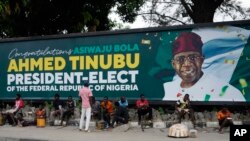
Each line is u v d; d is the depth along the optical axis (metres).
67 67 19.92
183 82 17.34
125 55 18.58
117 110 16.73
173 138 14.00
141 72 18.20
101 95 19.05
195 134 14.21
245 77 16.20
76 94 19.61
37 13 28.86
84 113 16.30
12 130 16.75
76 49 19.73
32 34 29.80
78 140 13.62
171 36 17.72
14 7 26.75
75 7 29.30
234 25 16.48
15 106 19.19
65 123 18.20
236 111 16.81
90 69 19.34
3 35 30.45
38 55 20.73
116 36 18.81
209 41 16.94
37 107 20.67
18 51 21.38
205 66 16.97
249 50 16.19
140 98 17.61
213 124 16.00
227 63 16.56
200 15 28.72
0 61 21.89
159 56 17.91
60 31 30.69
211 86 16.80
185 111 16.16
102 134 15.24
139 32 18.33
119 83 18.66
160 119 16.98
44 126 18.05
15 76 21.41
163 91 17.72
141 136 14.59
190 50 17.28
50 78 20.34
